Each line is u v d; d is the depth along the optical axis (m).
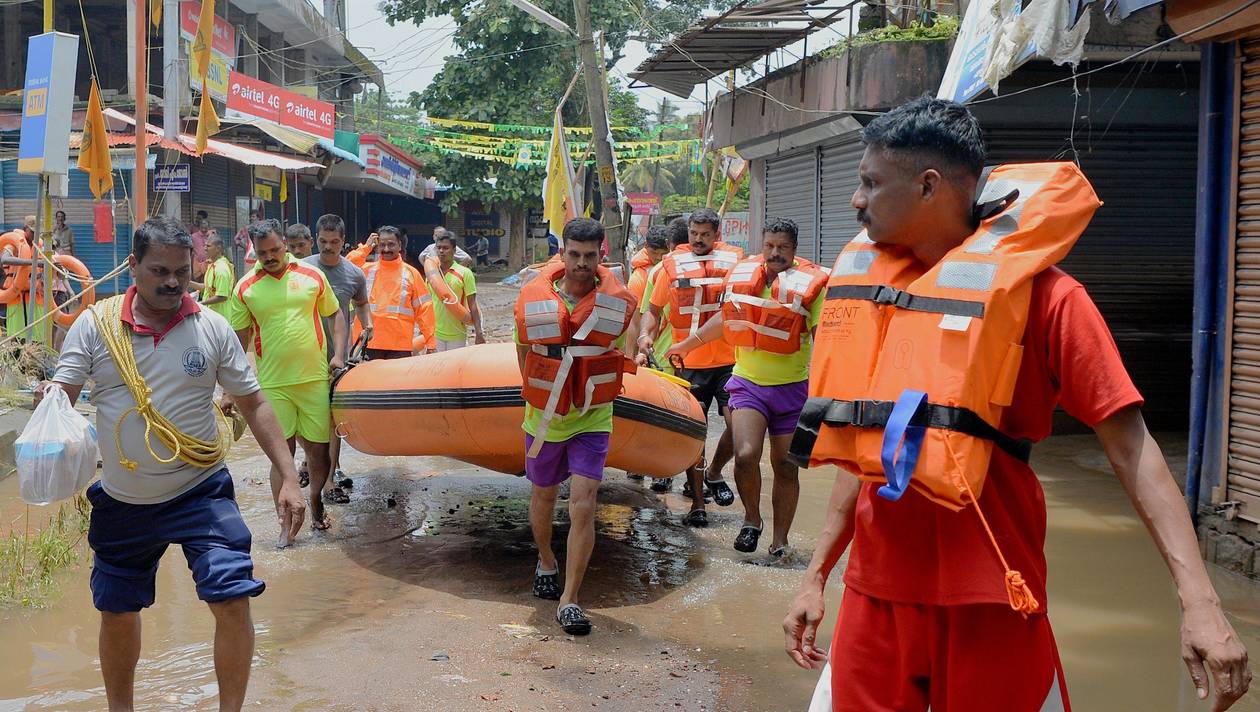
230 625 3.70
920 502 2.35
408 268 9.36
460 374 6.12
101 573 3.79
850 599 2.49
